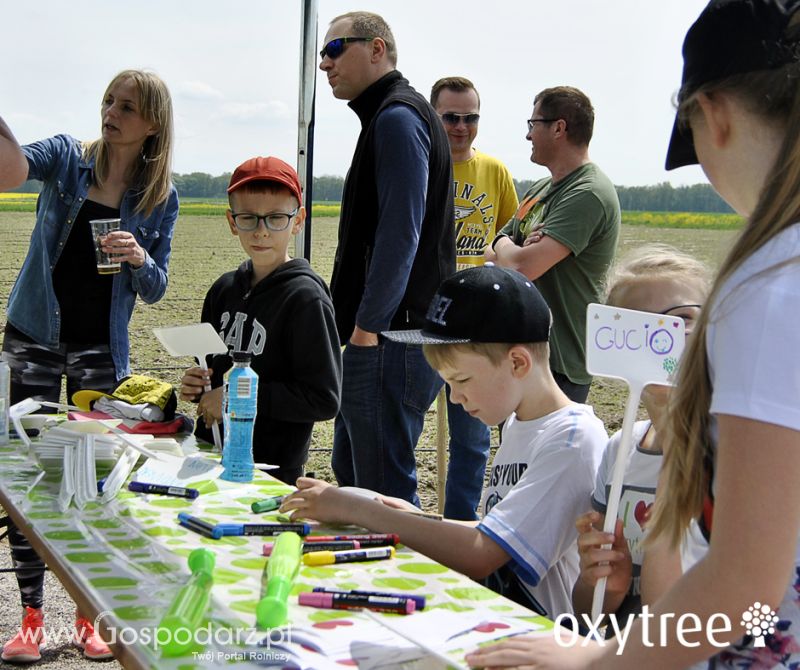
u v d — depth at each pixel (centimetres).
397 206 291
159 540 155
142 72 303
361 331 299
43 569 286
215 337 235
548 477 160
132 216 310
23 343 301
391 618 124
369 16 312
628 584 148
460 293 168
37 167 298
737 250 90
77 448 202
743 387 85
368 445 310
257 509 174
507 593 173
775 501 83
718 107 93
